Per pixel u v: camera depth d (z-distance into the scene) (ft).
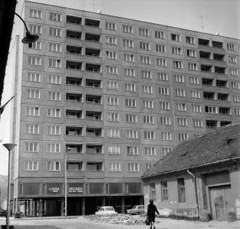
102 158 197.16
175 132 217.97
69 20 217.56
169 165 98.78
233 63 250.57
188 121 223.51
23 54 193.47
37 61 195.62
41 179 181.16
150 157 208.03
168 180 95.35
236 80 247.50
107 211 132.57
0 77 34.91
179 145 111.65
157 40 229.86
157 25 232.53
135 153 205.36
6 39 29.45
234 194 69.21
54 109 192.54
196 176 82.17
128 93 212.43
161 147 212.02
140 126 210.38
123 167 200.54
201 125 226.58
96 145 201.87
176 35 238.48
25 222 117.91
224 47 250.98
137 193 199.93
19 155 179.73
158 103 218.38
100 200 206.59
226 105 239.09
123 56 217.97
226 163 71.72
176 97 224.53
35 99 189.57
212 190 78.84
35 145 184.24
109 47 216.13
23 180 177.78
